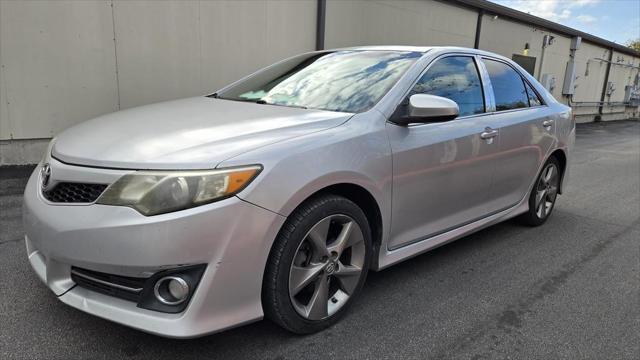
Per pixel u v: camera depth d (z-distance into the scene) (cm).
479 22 1288
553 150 435
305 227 225
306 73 339
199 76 718
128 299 204
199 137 222
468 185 331
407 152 275
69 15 589
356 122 258
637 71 2520
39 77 583
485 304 295
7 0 548
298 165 219
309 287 247
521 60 1530
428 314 278
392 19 1026
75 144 230
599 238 434
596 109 2175
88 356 221
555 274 347
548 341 257
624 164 893
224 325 205
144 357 222
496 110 362
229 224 198
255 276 210
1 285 283
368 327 259
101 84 629
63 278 214
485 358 238
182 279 196
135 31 644
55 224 204
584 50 1927
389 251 285
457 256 372
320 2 850
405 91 288
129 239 190
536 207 442
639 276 350
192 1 689
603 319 284
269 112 272
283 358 228
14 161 586
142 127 244
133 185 196
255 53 780
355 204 251
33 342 230
